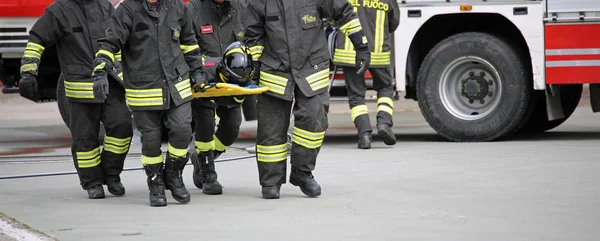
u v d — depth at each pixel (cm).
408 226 1099
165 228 1119
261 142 1339
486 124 2061
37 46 1366
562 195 1298
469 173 1538
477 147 1955
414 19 2084
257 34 1328
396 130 2523
